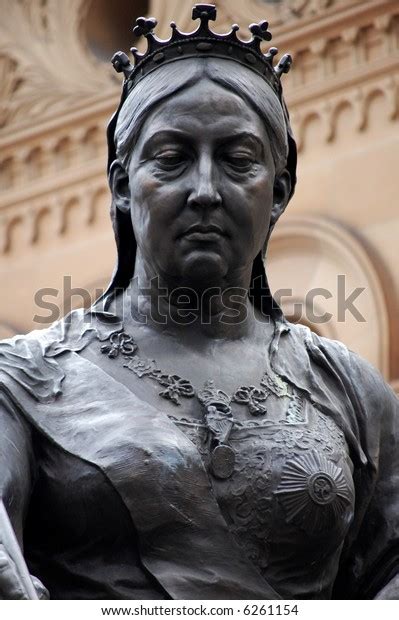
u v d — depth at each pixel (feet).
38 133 45.24
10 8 46.75
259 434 12.17
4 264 44.83
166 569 11.69
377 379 13.05
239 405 12.32
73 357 12.45
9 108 45.91
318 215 40.16
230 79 12.54
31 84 45.98
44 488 11.96
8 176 45.52
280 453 12.09
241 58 12.72
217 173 12.34
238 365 12.55
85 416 12.08
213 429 12.07
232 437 12.11
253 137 12.42
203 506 11.80
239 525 11.89
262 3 41.98
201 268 12.35
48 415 12.10
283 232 40.04
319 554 12.07
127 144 12.60
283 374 12.64
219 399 12.27
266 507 11.94
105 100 44.88
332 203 40.29
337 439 12.42
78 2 45.85
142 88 12.66
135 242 12.89
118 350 12.53
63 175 44.83
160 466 11.77
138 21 12.82
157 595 11.68
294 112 41.19
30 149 45.42
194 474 11.83
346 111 40.83
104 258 43.75
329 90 40.93
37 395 12.18
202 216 12.27
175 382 12.34
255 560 11.91
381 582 12.60
